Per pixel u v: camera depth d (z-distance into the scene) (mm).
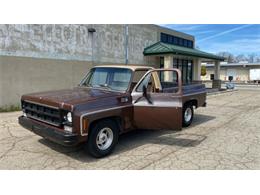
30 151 4922
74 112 4070
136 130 6770
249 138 6090
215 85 22766
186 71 21625
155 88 5727
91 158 4598
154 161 4477
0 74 9789
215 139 5992
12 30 10000
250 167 4242
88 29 13469
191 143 5633
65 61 12328
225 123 7965
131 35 16766
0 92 9867
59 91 5340
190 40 24266
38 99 4621
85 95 4742
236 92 22047
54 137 4199
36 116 4801
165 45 17297
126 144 5516
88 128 4230
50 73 11656
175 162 4438
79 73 13141
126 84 5227
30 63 10766
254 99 15547
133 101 5148
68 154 4781
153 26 18969
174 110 4879
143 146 5371
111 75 5594
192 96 7504
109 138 4816
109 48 15047
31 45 10750
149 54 17391
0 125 7230
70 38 12516
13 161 4402
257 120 8469
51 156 4668
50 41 11547
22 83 10547
